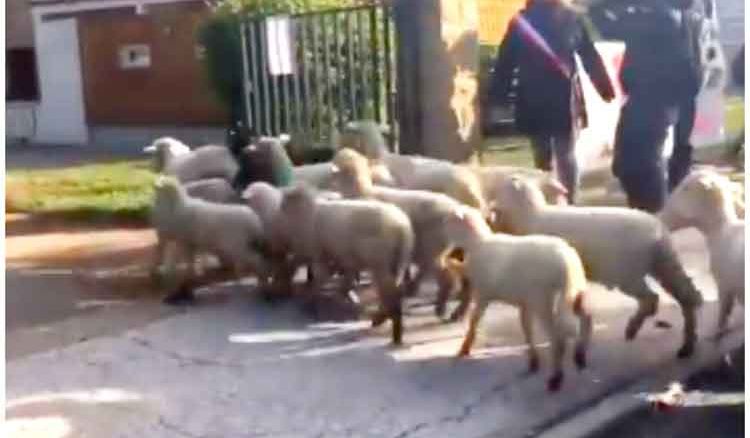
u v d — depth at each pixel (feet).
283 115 39.88
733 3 38.40
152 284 28.78
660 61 30.01
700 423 20.48
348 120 37.60
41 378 22.90
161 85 68.69
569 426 20.40
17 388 22.41
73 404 21.71
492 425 20.45
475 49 34.99
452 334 24.49
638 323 23.45
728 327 23.71
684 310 22.93
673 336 24.03
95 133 72.59
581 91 32.73
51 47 74.13
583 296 21.53
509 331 24.53
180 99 67.82
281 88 40.06
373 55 37.22
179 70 67.62
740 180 31.22
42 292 28.66
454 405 21.21
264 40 40.32
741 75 38.42
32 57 76.02
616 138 30.76
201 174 32.60
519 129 31.42
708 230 23.15
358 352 23.72
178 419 21.03
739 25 38.47
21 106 75.87
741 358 22.63
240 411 21.27
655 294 23.07
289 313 26.20
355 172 26.07
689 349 22.94
